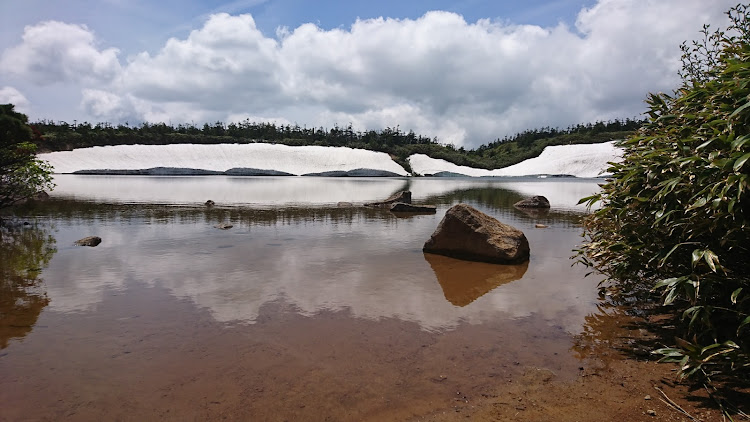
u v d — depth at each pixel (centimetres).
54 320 514
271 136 10938
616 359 427
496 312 559
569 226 1349
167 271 738
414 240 1067
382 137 11394
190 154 7838
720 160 362
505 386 376
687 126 460
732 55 499
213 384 373
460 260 852
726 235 375
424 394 362
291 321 518
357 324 512
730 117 381
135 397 352
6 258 826
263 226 1280
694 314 383
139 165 7081
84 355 425
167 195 2484
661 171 451
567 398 355
